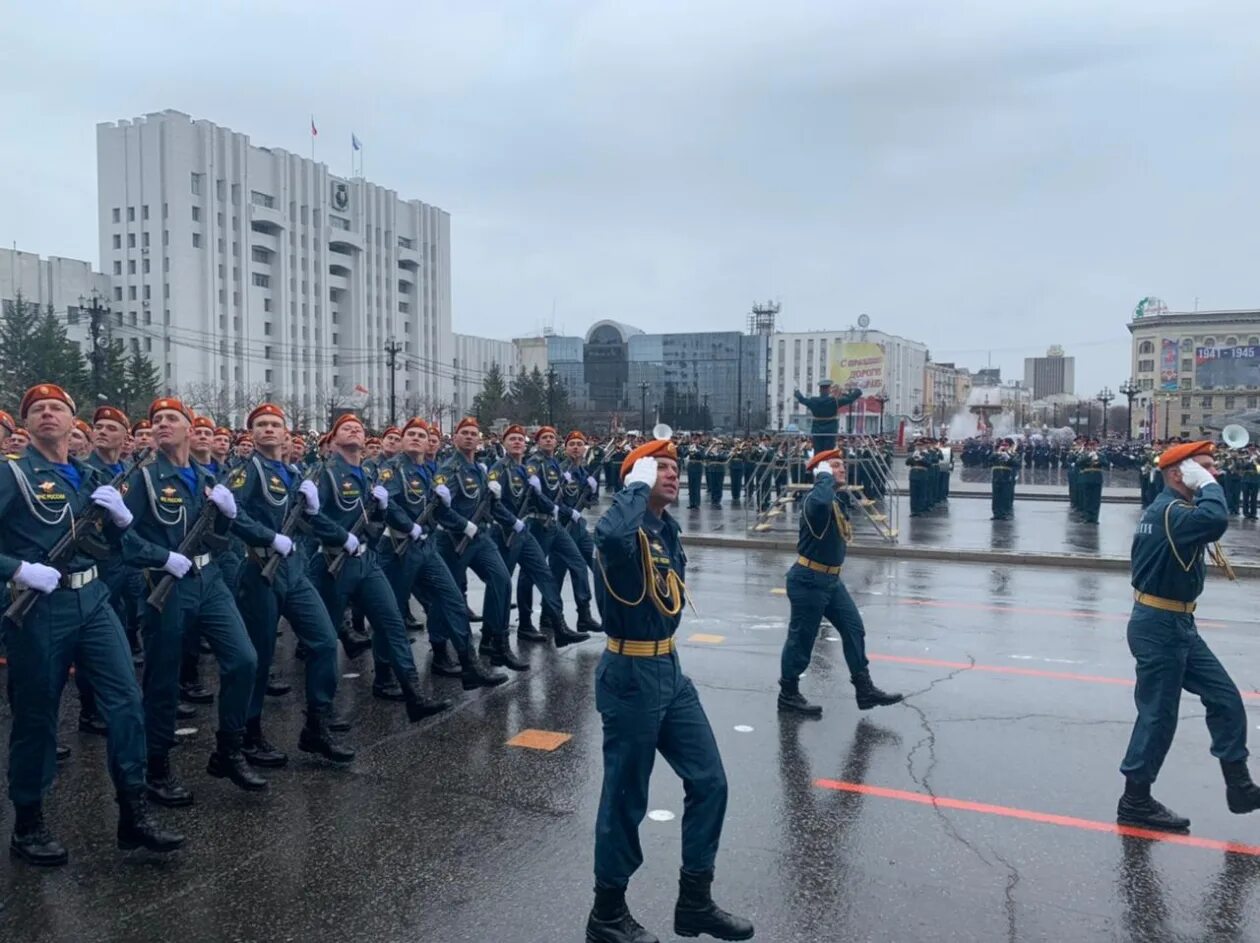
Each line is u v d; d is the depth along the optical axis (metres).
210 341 77.25
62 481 4.85
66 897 4.46
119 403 48.69
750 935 4.05
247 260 81.19
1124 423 133.62
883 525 19.38
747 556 16.00
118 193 76.56
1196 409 99.69
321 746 6.23
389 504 7.51
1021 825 5.24
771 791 5.70
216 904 4.40
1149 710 5.21
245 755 6.14
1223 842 5.05
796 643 7.10
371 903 4.41
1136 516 22.69
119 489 5.40
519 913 4.32
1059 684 7.96
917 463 22.98
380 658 7.48
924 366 155.00
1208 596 12.25
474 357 119.38
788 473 22.25
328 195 90.62
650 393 124.38
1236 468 22.80
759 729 6.82
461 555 8.32
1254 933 4.17
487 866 4.77
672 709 4.22
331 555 6.91
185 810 5.47
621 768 4.06
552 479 9.71
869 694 7.17
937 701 7.49
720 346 126.31
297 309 86.62
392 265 98.88
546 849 4.96
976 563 15.30
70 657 4.82
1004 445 22.31
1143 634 5.26
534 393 76.88
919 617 10.74
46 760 4.80
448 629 7.81
